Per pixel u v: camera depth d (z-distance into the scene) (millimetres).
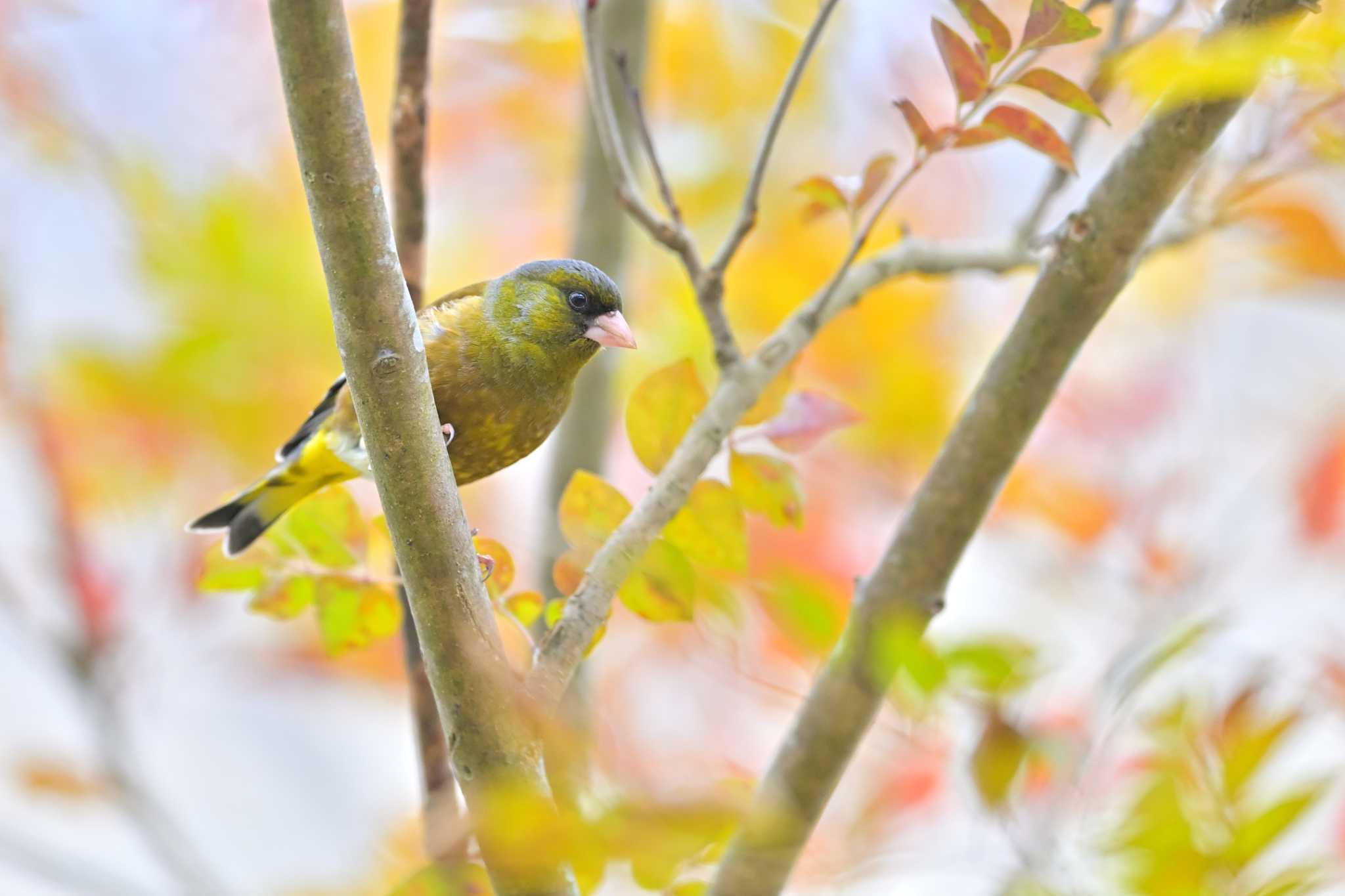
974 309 11031
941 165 11438
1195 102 6766
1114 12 8016
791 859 6453
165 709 9711
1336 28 6223
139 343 9242
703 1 11039
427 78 8172
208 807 9383
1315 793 5172
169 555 9219
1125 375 10781
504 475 11609
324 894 6375
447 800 7172
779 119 7172
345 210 5586
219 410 9336
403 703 9750
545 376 8898
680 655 8070
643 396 6957
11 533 9195
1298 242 8828
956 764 5910
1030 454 10406
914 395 10242
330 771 10008
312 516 7086
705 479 6871
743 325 10820
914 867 6043
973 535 7660
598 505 6723
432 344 8602
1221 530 9930
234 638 9445
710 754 7230
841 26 11102
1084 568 9836
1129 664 6496
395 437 5883
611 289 8969
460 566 6012
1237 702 5613
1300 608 9414
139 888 8875
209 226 9328
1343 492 9773
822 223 10898
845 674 7352
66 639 8898
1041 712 7125
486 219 11281
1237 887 5121
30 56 10070
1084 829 5656
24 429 9117
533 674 6203
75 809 8438
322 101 5422
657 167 7270
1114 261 7188
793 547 9617
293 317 9328
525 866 4613
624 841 4410
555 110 11164
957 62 6359
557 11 10820
